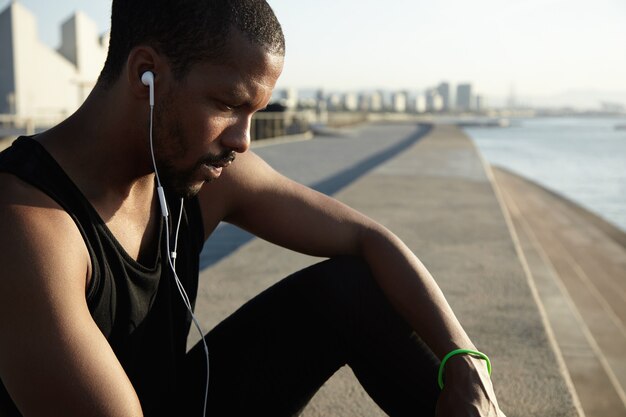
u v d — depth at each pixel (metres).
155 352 0.99
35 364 0.75
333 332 1.11
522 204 16.48
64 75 55.75
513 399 1.92
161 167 0.89
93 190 0.88
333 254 1.23
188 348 2.29
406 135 29.30
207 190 1.17
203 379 1.12
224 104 0.85
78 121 0.89
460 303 2.91
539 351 2.32
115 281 0.88
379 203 6.32
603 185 24.64
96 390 0.76
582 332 3.60
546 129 140.25
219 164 0.90
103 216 0.89
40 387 0.75
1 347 0.75
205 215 1.17
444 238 4.53
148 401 1.00
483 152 46.09
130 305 0.90
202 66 0.83
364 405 1.86
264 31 0.85
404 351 1.09
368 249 1.17
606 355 4.35
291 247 1.25
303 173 11.04
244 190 1.21
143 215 0.96
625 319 5.60
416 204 6.30
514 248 4.21
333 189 8.87
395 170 10.01
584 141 71.75
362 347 1.10
